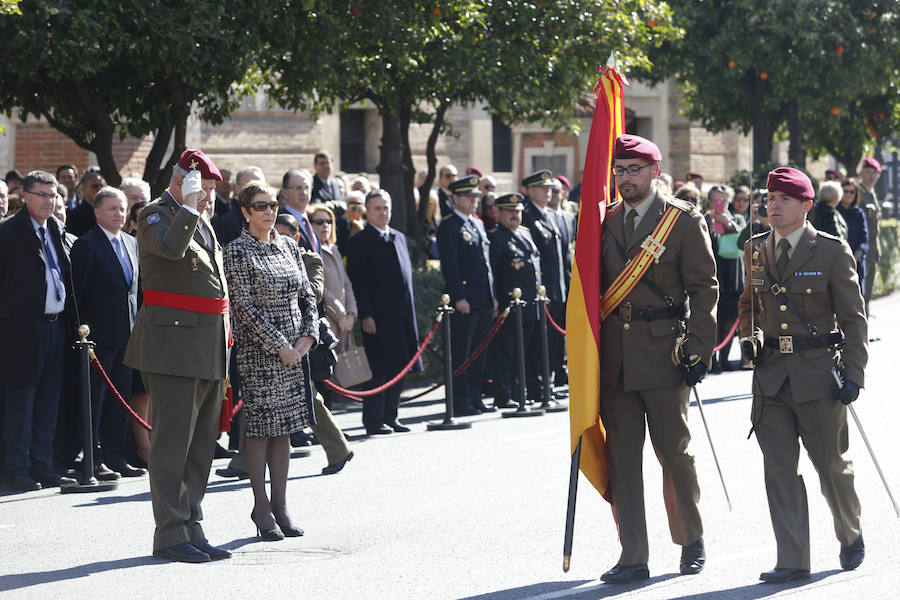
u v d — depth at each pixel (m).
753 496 11.35
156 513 9.74
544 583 8.73
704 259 8.67
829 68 28.39
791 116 30.95
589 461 8.91
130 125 18.33
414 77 20.75
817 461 8.93
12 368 12.61
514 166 34.91
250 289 10.45
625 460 8.85
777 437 8.91
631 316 8.77
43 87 17.66
